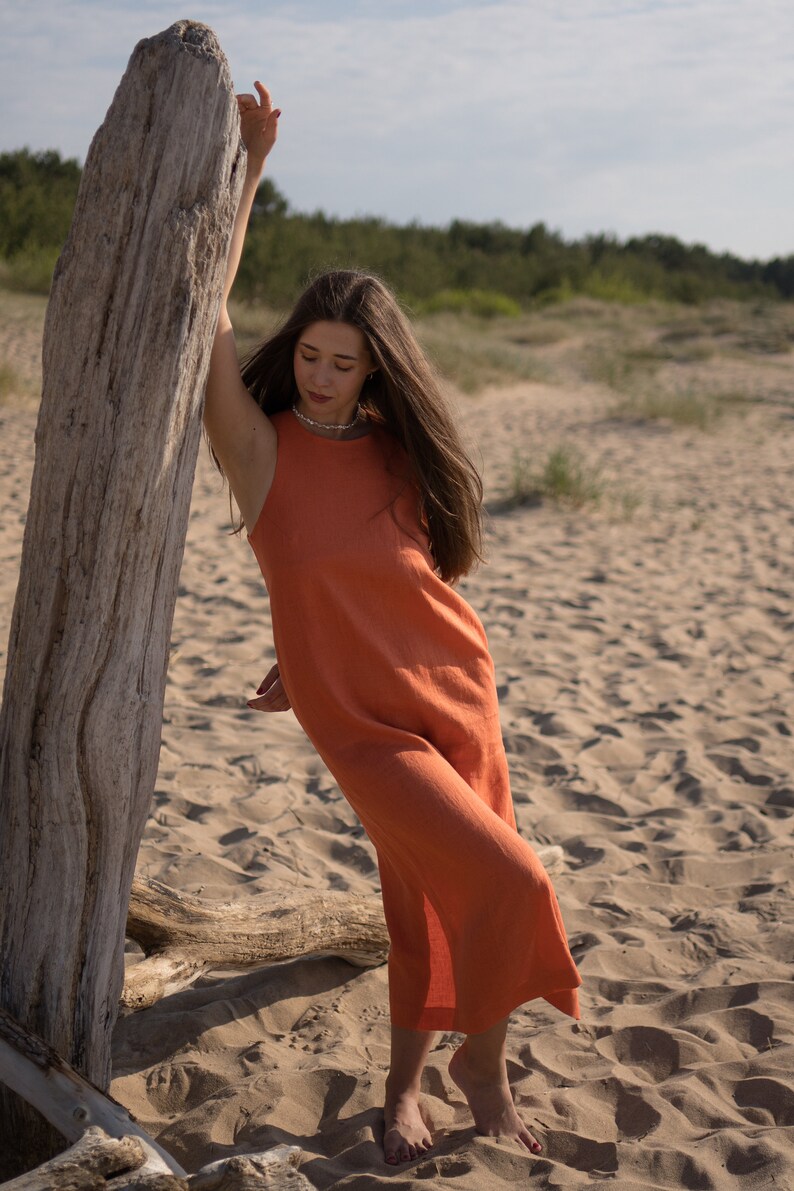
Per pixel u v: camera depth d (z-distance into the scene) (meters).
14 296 23.30
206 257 1.97
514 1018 3.00
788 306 36.22
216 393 2.19
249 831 4.00
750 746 5.06
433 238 42.50
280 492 2.26
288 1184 1.78
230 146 1.96
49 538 2.01
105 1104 1.95
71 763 2.05
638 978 3.18
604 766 4.83
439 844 2.16
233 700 5.36
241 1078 2.67
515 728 5.18
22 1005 2.11
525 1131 2.40
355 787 2.24
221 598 7.04
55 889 2.09
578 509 10.79
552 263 42.25
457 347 21.84
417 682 2.29
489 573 8.20
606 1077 2.65
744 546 9.52
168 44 1.89
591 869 3.86
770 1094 2.57
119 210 1.91
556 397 19.67
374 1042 2.88
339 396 2.26
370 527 2.27
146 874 3.59
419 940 2.46
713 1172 2.29
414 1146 2.39
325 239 33.16
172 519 2.07
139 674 2.09
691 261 51.16
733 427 16.89
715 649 6.59
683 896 3.70
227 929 2.81
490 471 12.44
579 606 7.43
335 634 2.26
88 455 1.96
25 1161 2.14
